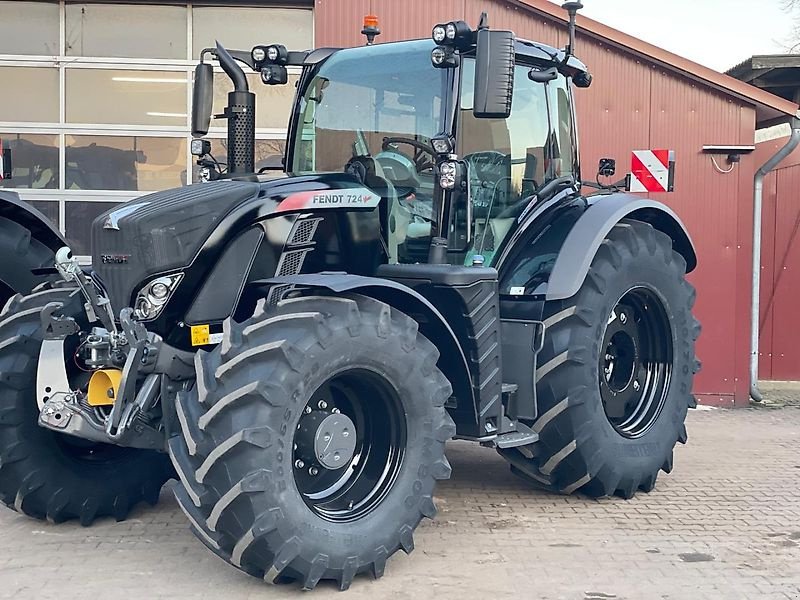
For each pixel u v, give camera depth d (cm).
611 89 788
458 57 436
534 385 457
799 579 373
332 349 348
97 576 369
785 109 790
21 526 438
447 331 398
